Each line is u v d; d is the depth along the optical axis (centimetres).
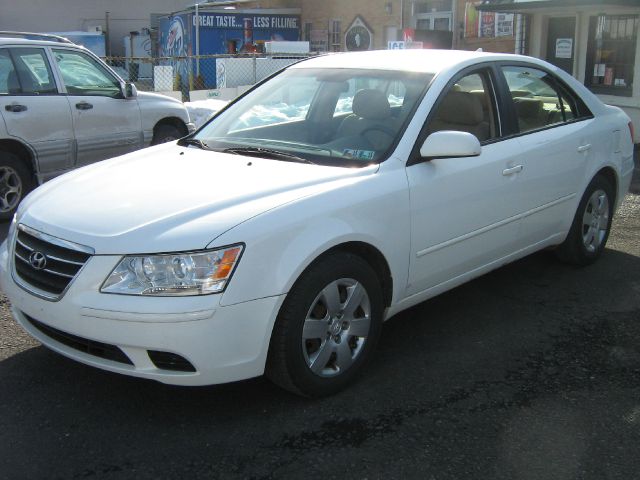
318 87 461
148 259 306
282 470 299
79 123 766
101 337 310
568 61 1328
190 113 1070
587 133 530
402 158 389
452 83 431
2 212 717
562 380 381
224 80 1728
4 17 3319
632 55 1207
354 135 412
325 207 343
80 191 369
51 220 341
